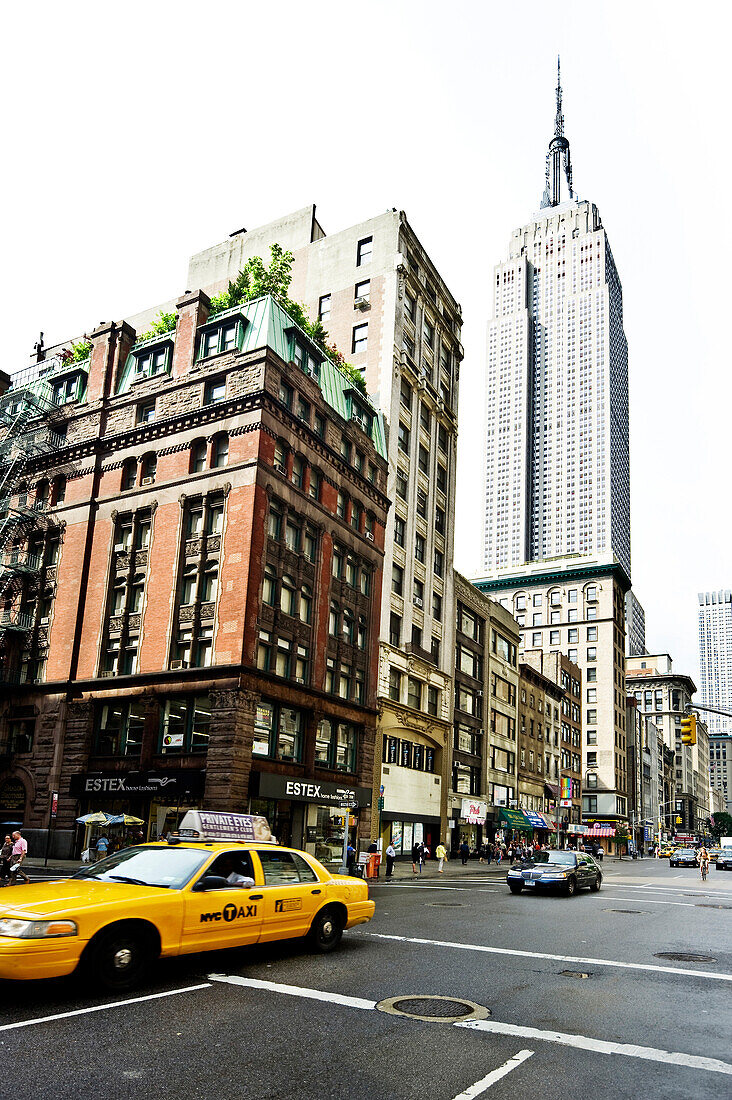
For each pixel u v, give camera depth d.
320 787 33.06
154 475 34.97
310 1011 7.90
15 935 7.66
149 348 37.34
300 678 33.66
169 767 29.97
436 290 54.62
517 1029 7.59
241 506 31.42
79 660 34.06
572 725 88.94
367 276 48.78
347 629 38.22
